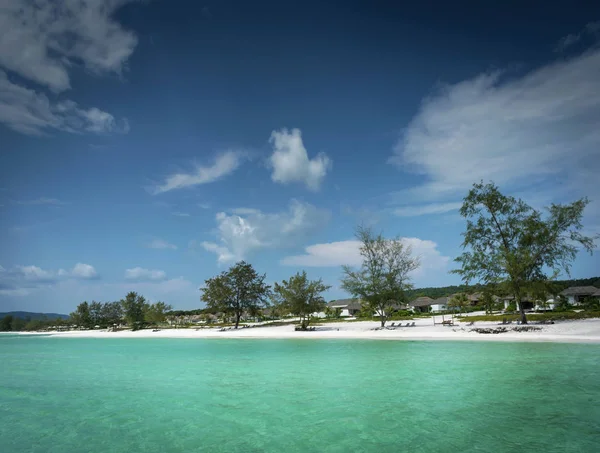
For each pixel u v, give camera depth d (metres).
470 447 10.09
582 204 41.41
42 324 136.50
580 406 13.24
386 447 10.30
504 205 43.84
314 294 57.06
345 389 17.25
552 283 42.25
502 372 19.33
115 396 17.22
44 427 12.85
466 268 43.47
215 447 10.73
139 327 93.25
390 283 51.00
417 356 26.23
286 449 10.41
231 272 71.69
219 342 45.97
